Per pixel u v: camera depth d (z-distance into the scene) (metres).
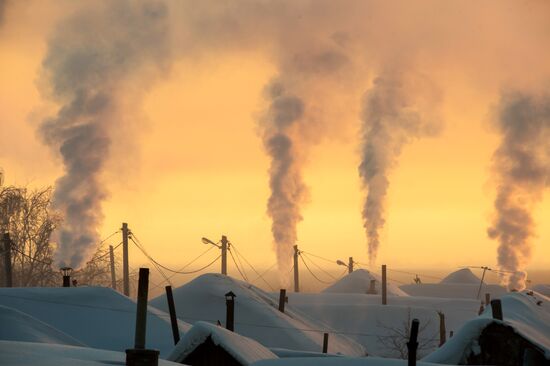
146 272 38.03
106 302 101.44
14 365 34.56
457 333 61.94
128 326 97.19
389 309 149.00
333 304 153.50
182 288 128.62
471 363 60.97
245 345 61.78
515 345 60.91
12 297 101.19
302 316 134.25
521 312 85.31
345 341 127.00
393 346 138.75
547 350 60.44
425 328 145.12
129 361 37.72
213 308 122.62
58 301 100.81
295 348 113.81
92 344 93.69
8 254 127.38
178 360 61.12
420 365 47.47
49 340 72.94
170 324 98.44
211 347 60.91
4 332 71.94
